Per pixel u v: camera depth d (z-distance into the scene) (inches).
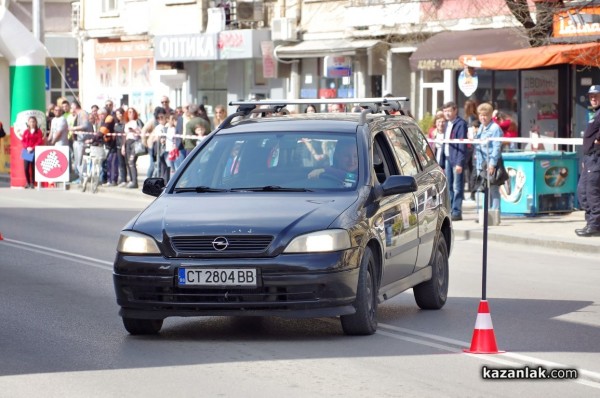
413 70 2495.1
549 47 1871.3
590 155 1477.6
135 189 2375.7
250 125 906.7
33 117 2541.8
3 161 2913.4
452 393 644.7
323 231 775.7
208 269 768.9
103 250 1385.3
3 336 823.1
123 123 2456.9
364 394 639.1
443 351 766.5
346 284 778.8
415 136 989.8
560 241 1438.2
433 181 974.4
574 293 1070.4
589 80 2038.6
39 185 2516.0
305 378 677.3
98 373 693.3
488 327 767.1
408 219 891.4
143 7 3516.2
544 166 1766.7
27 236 1546.5
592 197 1475.1
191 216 797.2
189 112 2230.6
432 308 959.0
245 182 855.7
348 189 838.5
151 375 686.5
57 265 1245.7
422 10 2554.1
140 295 787.4
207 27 3223.4
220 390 645.9
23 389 651.5
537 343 803.4
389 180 847.7
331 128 885.8
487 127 1637.6
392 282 866.8
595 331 856.3
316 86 2918.3
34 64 2527.1
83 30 3811.5
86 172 2482.8
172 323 882.1
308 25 2942.9
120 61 3661.4
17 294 1035.3
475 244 1502.2
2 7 2492.6
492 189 1644.9
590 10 1893.5
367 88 2746.1
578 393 649.0
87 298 1012.5
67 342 797.9
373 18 2687.0
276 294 766.5
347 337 813.9
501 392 649.0
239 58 3058.6
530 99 2128.4
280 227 774.5
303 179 849.5
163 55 3314.5
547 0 1889.8
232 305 768.9
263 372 693.3
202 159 883.4
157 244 783.1
